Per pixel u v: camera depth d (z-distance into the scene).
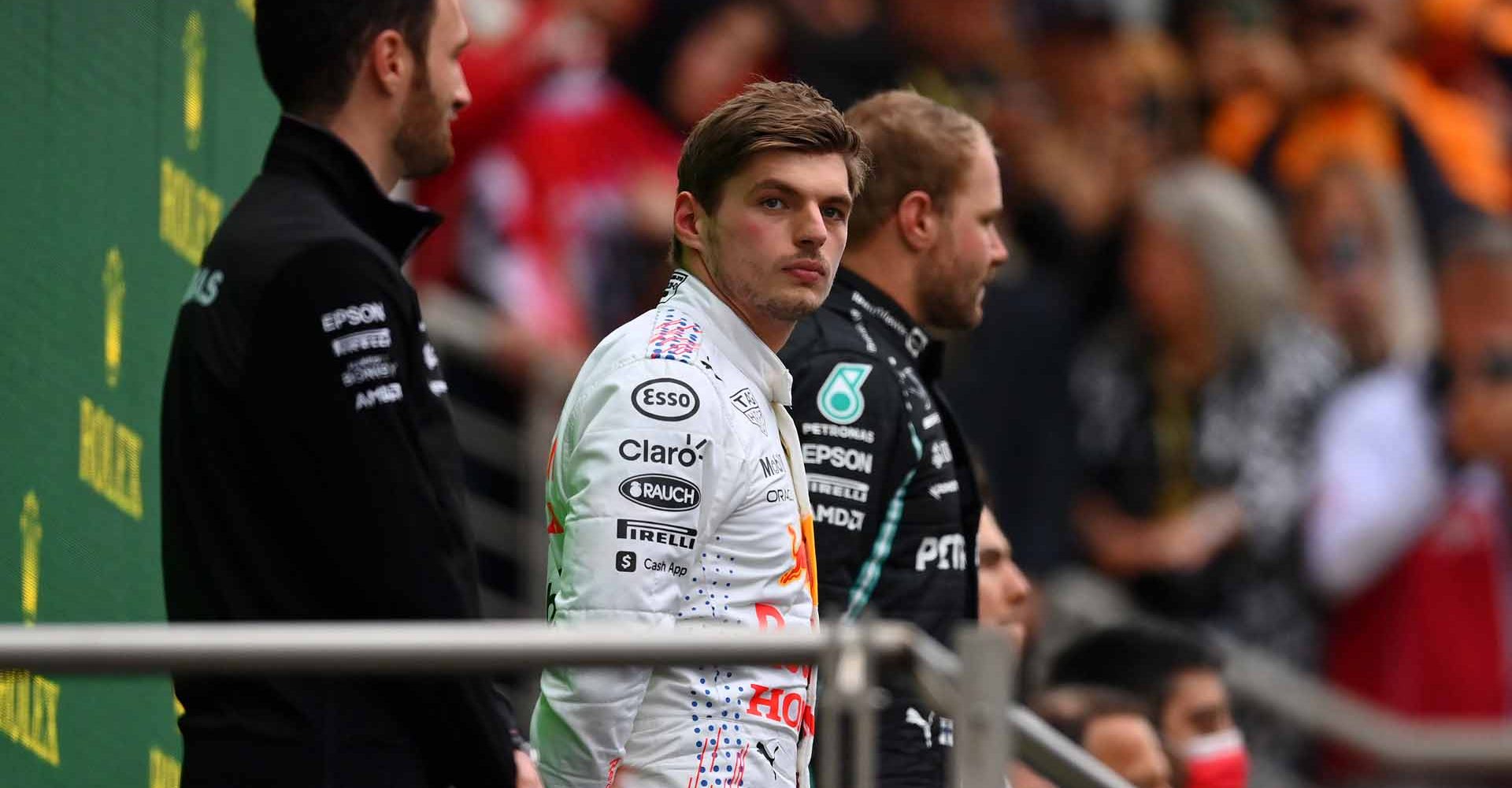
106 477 13.30
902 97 13.53
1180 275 26.95
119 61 13.54
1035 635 24.67
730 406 10.99
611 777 10.61
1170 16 29.33
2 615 12.04
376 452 9.88
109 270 13.37
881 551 12.29
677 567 10.62
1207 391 26.55
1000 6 28.08
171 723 13.82
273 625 9.40
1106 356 27.02
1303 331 27.23
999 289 26.05
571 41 25.25
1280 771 22.17
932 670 9.30
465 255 24.25
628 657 8.98
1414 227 28.41
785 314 11.23
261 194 10.41
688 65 25.86
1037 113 28.03
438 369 10.49
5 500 12.12
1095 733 14.79
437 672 8.89
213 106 14.84
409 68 10.72
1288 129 28.83
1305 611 25.97
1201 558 25.86
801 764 11.24
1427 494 26.25
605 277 24.94
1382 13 29.09
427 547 9.91
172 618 10.12
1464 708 25.75
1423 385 27.20
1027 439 25.78
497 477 23.59
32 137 12.57
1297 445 26.44
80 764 12.53
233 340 10.05
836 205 11.37
